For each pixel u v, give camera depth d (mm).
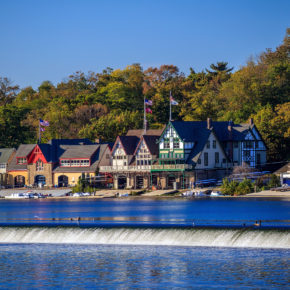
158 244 122625
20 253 118750
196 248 117250
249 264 104250
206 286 94125
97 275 101875
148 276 100312
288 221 146000
